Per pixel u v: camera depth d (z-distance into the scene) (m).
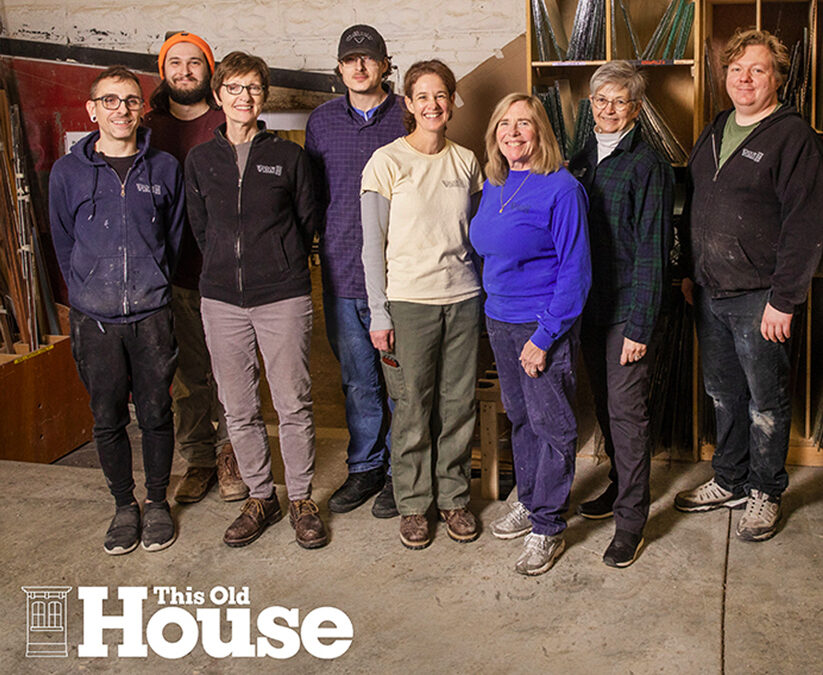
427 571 2.81
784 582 2.65
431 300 2.80
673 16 3.32
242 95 2.75
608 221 2.64
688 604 2.56
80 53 4.25
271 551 2.98
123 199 2.89
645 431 2.75
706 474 3.49
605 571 2.76
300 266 2.91
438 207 2.77
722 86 3.68
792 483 3.37
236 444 3.05
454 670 2.30
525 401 2.74
